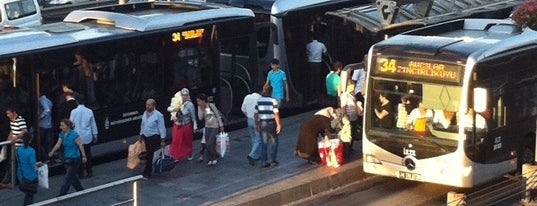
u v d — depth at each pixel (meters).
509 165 19.53
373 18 24.27
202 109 20.88
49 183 19.78
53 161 20.50
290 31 26.67
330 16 27.50
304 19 26.95
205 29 23.58
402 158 19.05
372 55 19.31
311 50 26.86
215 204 18.34
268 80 23.77
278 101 23.50
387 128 19.25
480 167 18.66
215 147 20.86
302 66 27.05
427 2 24.78
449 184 18.56
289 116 26.50
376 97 19.33
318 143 20.86
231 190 19.23
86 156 19.86
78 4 41.88
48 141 20.50
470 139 18.36
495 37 20.08
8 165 19.20
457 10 27.02
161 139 19.95
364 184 20.58
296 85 26.91
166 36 22.67
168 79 22.86
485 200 18.88
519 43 19.62
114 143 21.89
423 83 18.67
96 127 20.56
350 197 19.62
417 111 18.78
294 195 19.36
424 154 18.73
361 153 21.92
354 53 27.34
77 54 20.97
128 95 22.09
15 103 19.95
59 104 20.55
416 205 19.11
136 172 20.61
